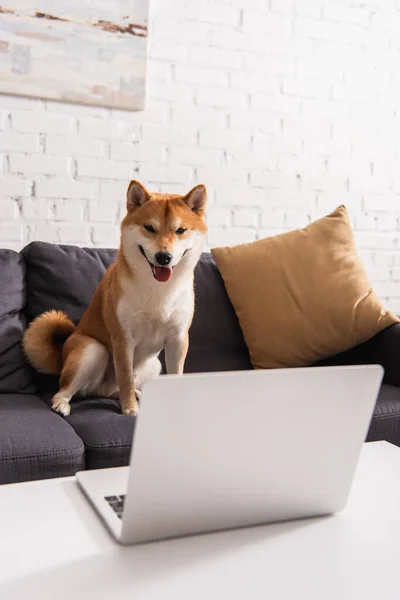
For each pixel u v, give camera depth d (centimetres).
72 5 233
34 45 229
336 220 226
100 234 249
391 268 300
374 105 290
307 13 274
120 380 179
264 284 213
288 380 79
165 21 251
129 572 73
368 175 292
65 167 241
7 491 95
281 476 85
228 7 260
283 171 276
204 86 260
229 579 72
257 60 267
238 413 78
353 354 213
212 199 266
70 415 164
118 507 89
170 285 181
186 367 207
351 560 78
